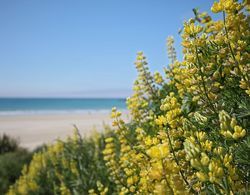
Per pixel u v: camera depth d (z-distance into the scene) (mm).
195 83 2859
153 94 4738
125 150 4301
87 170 7078
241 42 2799
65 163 8031
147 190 3010
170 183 2125
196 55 2846
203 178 1837
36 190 8922
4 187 10875
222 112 2100
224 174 1855
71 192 7426
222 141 2484
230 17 2789
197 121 2682
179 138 2691
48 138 26219
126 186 4527
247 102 2631
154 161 2236
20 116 57906
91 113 68562
